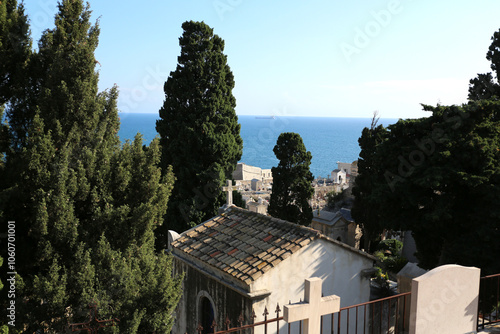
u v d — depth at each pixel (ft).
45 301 29.25
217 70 91.61
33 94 33.88
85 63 32.83
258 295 39.88
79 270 28.55
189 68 89.66
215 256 46.88
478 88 89.35
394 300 49.90
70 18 34.58
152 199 34.17
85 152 31.78
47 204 29.12
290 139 94.27
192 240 53.06
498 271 55.42
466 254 57.88
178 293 32.96
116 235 32.19
